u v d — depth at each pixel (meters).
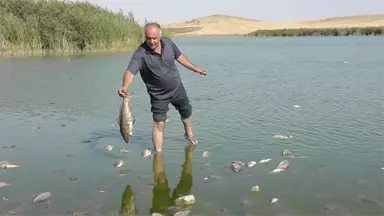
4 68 25.39
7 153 8.43
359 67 24.34
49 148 8.76
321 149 8.43
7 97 14.91
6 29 36.19
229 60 31.11
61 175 7.22
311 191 6.42
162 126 8.30
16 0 40.06
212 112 11.93
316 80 18.78
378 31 90.19
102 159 8.06
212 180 6.91
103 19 40.47
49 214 5.76
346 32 93.69
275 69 24.03
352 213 5.70
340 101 13.46
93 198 6.28
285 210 5.79
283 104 13.02
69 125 10.68
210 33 144.12
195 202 6.09
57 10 39.69
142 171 7.38
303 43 60.25
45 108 12.85
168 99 8.16
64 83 18.66
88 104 13.50
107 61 29.56
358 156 7.99
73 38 38.88
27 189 6.63
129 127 7.87
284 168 7.38
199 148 8.61
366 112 11.70
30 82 19.03
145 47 7.84
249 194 6.34
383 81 18.05
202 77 20.56
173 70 8.09
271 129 9.97
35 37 36.91
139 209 5.91
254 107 12.60
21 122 11.03
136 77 21.00
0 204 6.07
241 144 8.82
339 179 6.89
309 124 10.40
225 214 5.70
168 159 7.99
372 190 6.45
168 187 6.67
